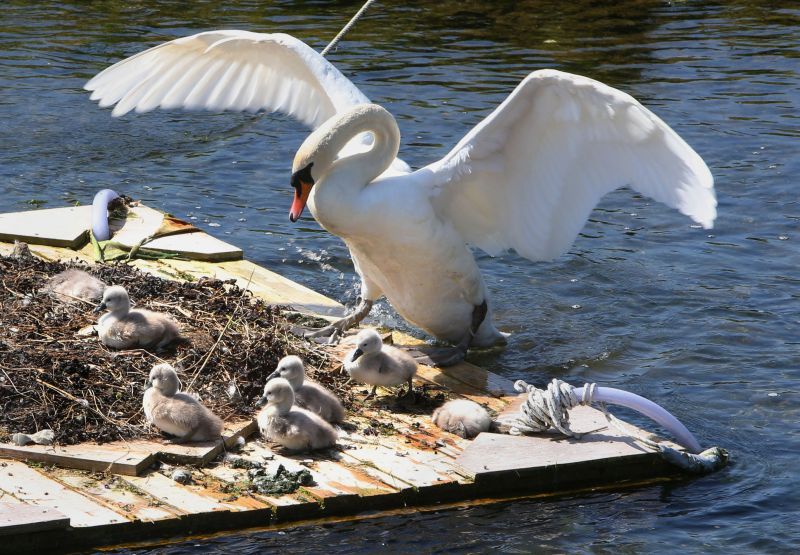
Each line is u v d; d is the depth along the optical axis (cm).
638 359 1407
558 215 1283
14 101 2378
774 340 1450
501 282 1648
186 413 1059
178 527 959
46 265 1427
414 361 1235
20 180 1969
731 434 1214
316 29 3080
